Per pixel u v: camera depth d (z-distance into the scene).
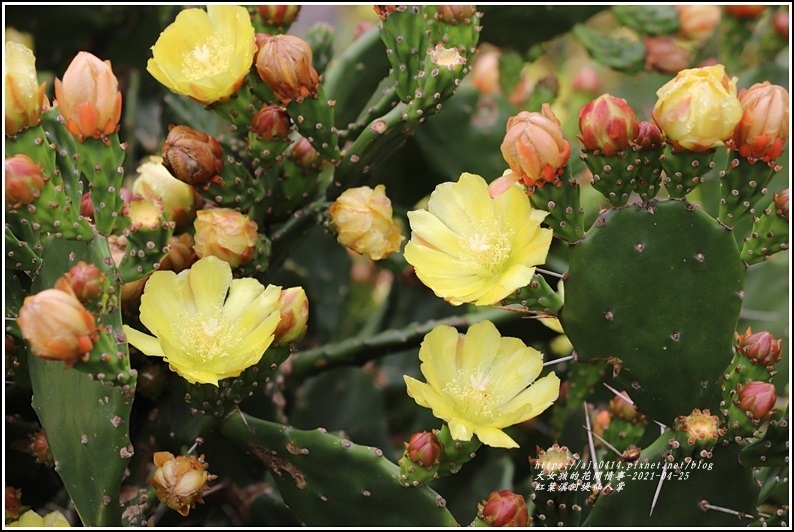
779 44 1.71
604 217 1.32
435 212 1.33
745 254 1.34
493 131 1.59
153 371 1.39
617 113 1.30
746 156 1.31
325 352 1.50
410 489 1.33
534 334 1.48
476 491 1.55
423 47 1.36
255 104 1.36
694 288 1.32
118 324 1.29
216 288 1.32
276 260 1.43
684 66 1.72
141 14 1.63
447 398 1.31
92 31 1.64
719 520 1.36
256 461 1.46
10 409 1.42
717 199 1.68
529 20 1.65
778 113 1.30
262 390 1.41
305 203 1.42
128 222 1.30
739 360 1.33
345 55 1.54
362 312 1.75
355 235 1.36
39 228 1.30
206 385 1.33
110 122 1.30
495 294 1.30
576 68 2.29
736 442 1.33
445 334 1.32
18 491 1.38
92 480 1.31
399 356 1.67
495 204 1.32
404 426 1.65
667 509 1.35
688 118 1.29
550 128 1.29
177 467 1.32
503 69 1.69
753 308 1.66
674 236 1.32
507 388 1.32
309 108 1.35
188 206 1.38
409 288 1.63
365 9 2.45
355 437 1.59
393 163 1.58
